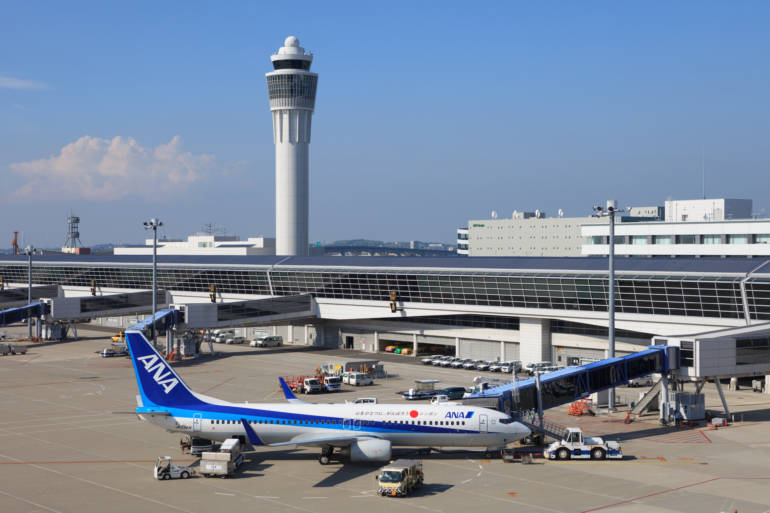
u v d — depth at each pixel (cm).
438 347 15462
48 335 17362
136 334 7112
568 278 12925
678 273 11956
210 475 6600
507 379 12275
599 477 6612
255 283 17738
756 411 9719
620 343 12962
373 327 16050
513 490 6219
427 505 5825
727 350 8975
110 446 7719
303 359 14625
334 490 6225
